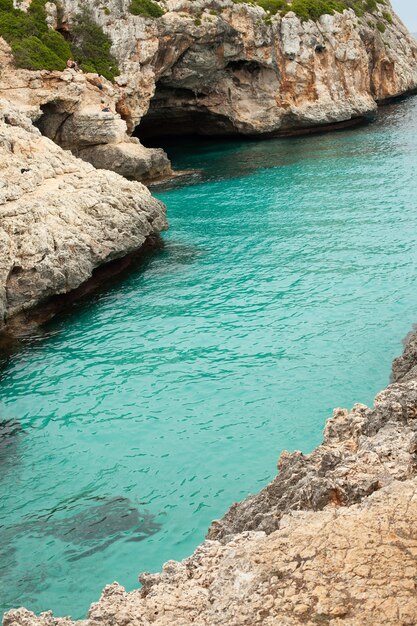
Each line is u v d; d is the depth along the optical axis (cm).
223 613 738
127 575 1346
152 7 4756
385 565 744
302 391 1927
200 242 3158
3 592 1326
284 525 834
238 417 1841
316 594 727
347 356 2080
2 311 2341
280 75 5525
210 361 2119
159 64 4903
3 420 1906
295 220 3375
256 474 1614
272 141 5538
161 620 754
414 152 4650
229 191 4000
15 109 3219
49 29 4425
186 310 2466
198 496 1562
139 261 2961
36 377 2108
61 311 2536
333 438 1177
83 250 2575
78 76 4284
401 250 2861
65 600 1298
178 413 1883
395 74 6706
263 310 2417
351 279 2612
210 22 4950
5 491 1625
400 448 1010
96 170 3048
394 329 2212
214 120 5588
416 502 815
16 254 2420
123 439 1794
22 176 2686
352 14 6147
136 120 4747
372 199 3622
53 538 1460
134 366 2127
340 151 4894
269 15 5444
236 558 803
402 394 1196
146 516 1510
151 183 4291
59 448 1775
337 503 935
